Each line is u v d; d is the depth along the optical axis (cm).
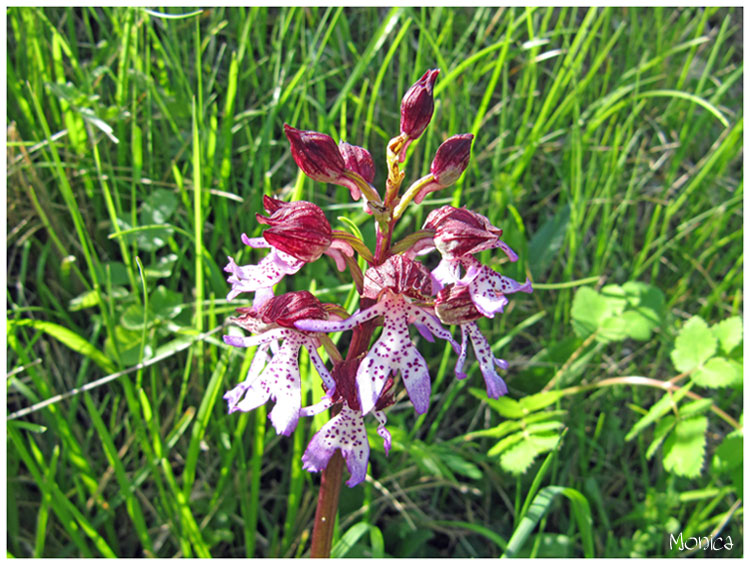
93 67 17
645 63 21
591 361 17
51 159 16
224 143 16
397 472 15
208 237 16
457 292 9
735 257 19
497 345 16
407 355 9
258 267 10
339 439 9
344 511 15
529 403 14
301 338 10
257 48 19
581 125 19
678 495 15
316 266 16
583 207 17
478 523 16
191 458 13
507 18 20
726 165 21
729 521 16
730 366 13
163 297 14
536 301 18
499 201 17
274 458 15
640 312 15
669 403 14
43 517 12
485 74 20
